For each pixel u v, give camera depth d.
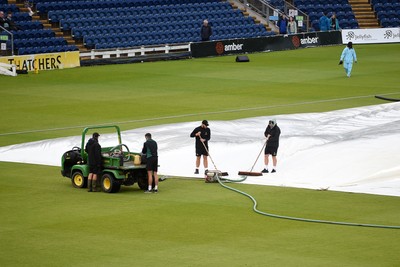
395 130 47.59
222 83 73.44
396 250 29.14
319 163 42.66
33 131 53.47
